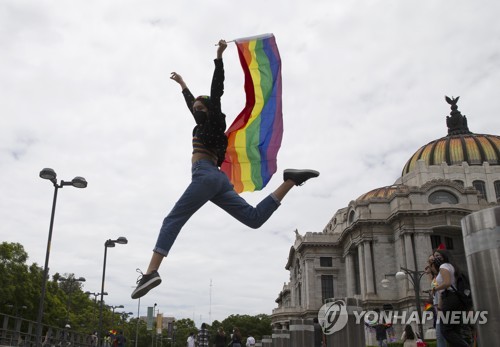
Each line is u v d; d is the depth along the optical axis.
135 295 4.47
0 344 26.36
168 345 162.38
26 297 58.25
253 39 6.49
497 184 86.62
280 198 5.40
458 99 115.69
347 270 86.31
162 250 4.66
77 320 88.88
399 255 74.19
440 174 87.38
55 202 25.94
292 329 9.38
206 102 5.59
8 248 57.56
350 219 84.31
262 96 6.51
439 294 7.99
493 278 3.08
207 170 5.06
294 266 108.50
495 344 3.03
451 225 70.88
